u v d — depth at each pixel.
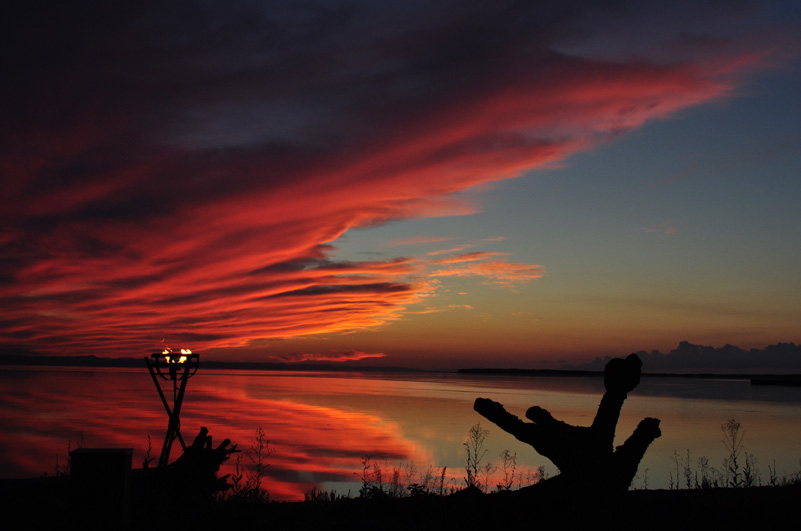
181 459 7.03
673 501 7.01
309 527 6.79
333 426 27.27
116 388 57.94
